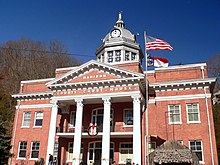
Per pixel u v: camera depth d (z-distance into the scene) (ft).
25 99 121.08
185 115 93.25
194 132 90.27
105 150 88.74
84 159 103.45
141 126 97.19
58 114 114.11
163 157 75.36
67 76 102.42
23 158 110.52
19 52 238.68
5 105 179.83
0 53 233.76
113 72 97.76
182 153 74.64
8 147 74.18
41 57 242.58
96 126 97.14
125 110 104.42
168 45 90.84
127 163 88.33
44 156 106.93
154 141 93.35
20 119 118.21
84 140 106.63
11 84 207.00
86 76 101.24
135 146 86.33
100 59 136.87
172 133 92.43
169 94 97.50
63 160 105.40
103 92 97.09
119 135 95.81
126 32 140.15
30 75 225.56
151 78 105.91
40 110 116.26
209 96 92.27
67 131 108.88
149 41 91.56
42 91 118.52
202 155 86.79
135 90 93.45
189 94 95.09
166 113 95.45
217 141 126.41
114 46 133.28
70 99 100.63
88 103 107.76
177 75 100.07
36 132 112.88
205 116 90.68
